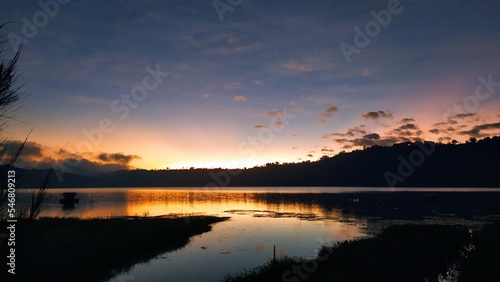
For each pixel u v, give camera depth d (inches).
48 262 840.3
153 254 1193.4
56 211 3048.7
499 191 7559.1
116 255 1068.5
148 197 6658.5
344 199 5182.1
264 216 2691.9
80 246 1118.4
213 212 3107.8
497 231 1375.5
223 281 851.4
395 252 1019.9
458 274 840.3
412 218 2443.4
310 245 1357.0
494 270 830.5
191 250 1273.4
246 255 1178.6
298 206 3875.5
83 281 802.2
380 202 4419.3
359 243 1143.6
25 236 207.5
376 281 767.7
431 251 1033.5
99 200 5433.1
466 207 3489.2
